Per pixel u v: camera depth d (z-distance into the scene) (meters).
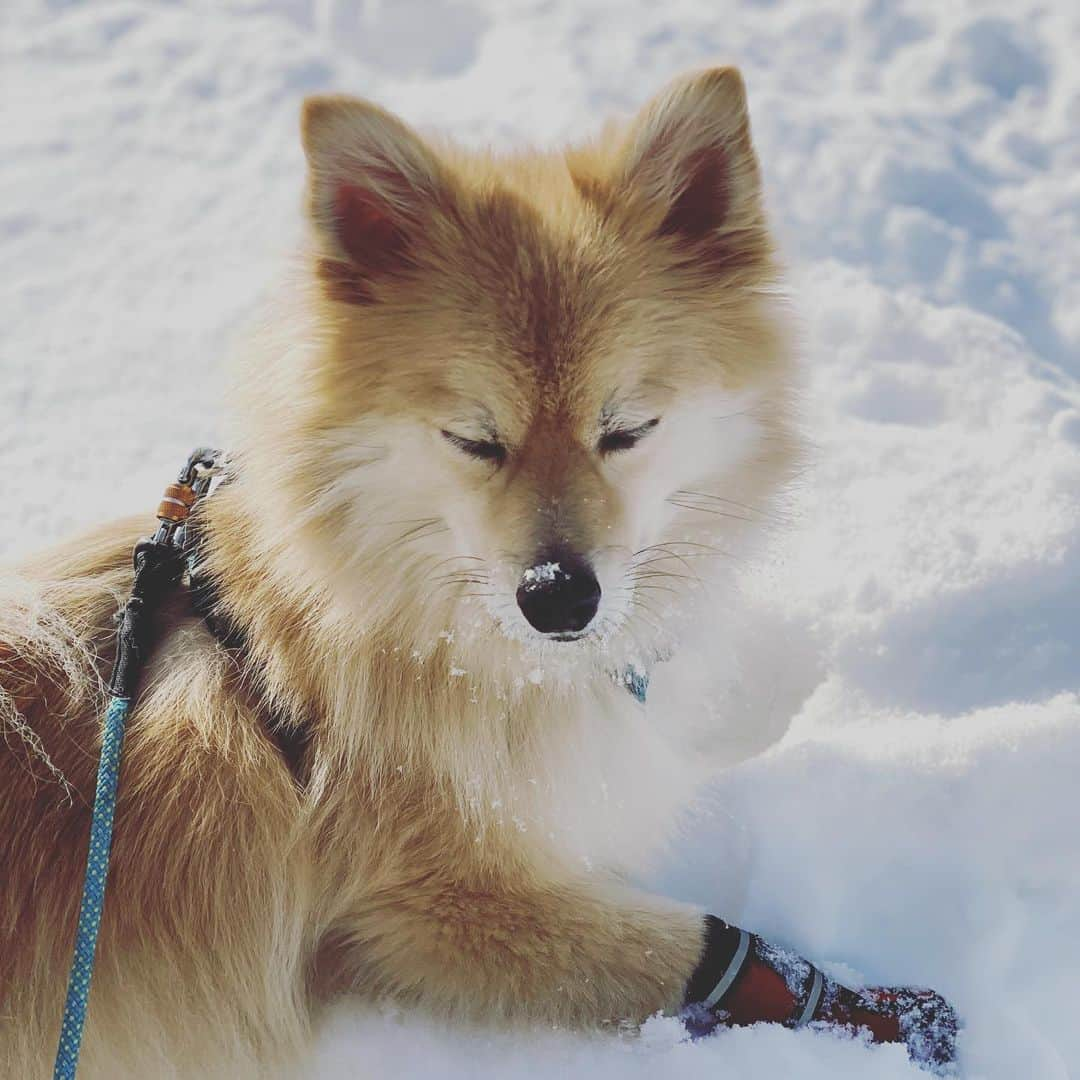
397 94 1.69
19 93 1.74
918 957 0.88
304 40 1.83
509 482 0.81
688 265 0.85
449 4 1.83
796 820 0.91
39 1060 0.80
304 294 0.83
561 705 0.85
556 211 0.84
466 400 0.81
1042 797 0.90
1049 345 1.29
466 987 0.85
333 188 0.82
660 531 0.86
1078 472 1.08
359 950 0.86
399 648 0.84
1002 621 1.01
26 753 0.81
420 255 0.83
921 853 0.90
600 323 0.81
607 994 0.84
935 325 1.26
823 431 1.17
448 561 0.84
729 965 0.84
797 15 1.81
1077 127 1.57
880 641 1.01
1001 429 1.16
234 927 0.82
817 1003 0.84
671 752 0.91
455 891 0.84
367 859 0.84
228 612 0.86
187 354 1.29
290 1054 0.84
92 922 0.76
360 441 0.82
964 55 1.69
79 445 1.20
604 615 0.80
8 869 0.80
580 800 0.86
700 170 0.86
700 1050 0.83
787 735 0.99
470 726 0.84
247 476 0.84
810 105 1.60
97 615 0.86
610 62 1.71
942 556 1.04
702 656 0.91
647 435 0.83
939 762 0.92
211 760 0.83
